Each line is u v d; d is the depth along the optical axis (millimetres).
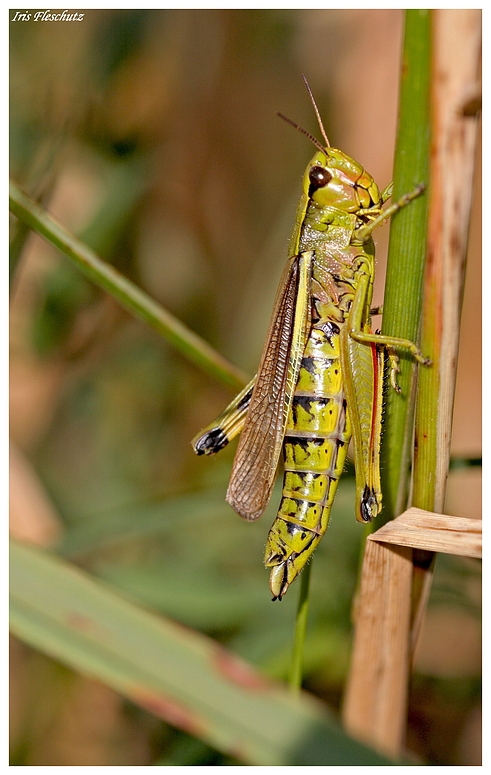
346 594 206
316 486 190
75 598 177
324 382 191
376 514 185
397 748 187
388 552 183
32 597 176
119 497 228
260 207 247
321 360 192
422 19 175
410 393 184
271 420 192
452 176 177
